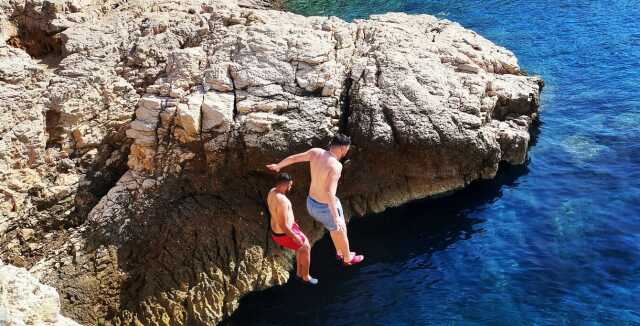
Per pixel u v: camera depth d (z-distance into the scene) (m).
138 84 16.31
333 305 14.02
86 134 15.64
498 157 17.09
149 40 16.88
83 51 16.50
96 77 15.88
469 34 20.02
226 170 15.55
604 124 19.03
